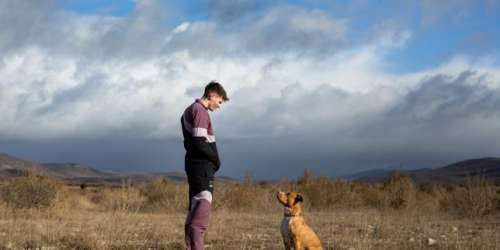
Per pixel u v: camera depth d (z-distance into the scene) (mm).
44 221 16609
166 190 27328
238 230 15633
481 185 24453
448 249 11672
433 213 24203
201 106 8430
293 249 9516
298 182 31797
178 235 13805
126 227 14367
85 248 11203
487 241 12445
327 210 28141
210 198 8398
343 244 12352
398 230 15734
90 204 28125
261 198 27031
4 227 13766
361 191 32062
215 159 8422
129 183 20797
